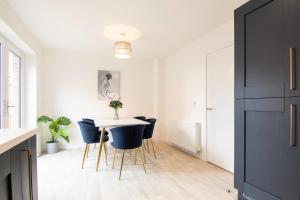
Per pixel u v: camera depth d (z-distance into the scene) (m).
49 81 4.34
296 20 1.35
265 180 1.59
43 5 2.37
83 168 3.07
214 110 3.26
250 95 1.71
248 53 1.74
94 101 4.67
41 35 3.40
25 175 1.15
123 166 3.17
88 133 3.08
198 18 2.75
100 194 2.21
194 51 3.79
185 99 4.15
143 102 5.12
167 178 2.67
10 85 3.02
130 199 2.10
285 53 1.42
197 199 2.10
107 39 3.62
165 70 5.12
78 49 4.29
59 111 4.41
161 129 5.12
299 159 1.33
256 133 1.67
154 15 2.64
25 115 3.63
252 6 1.68
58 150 4.22
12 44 3.02
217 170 2.98
